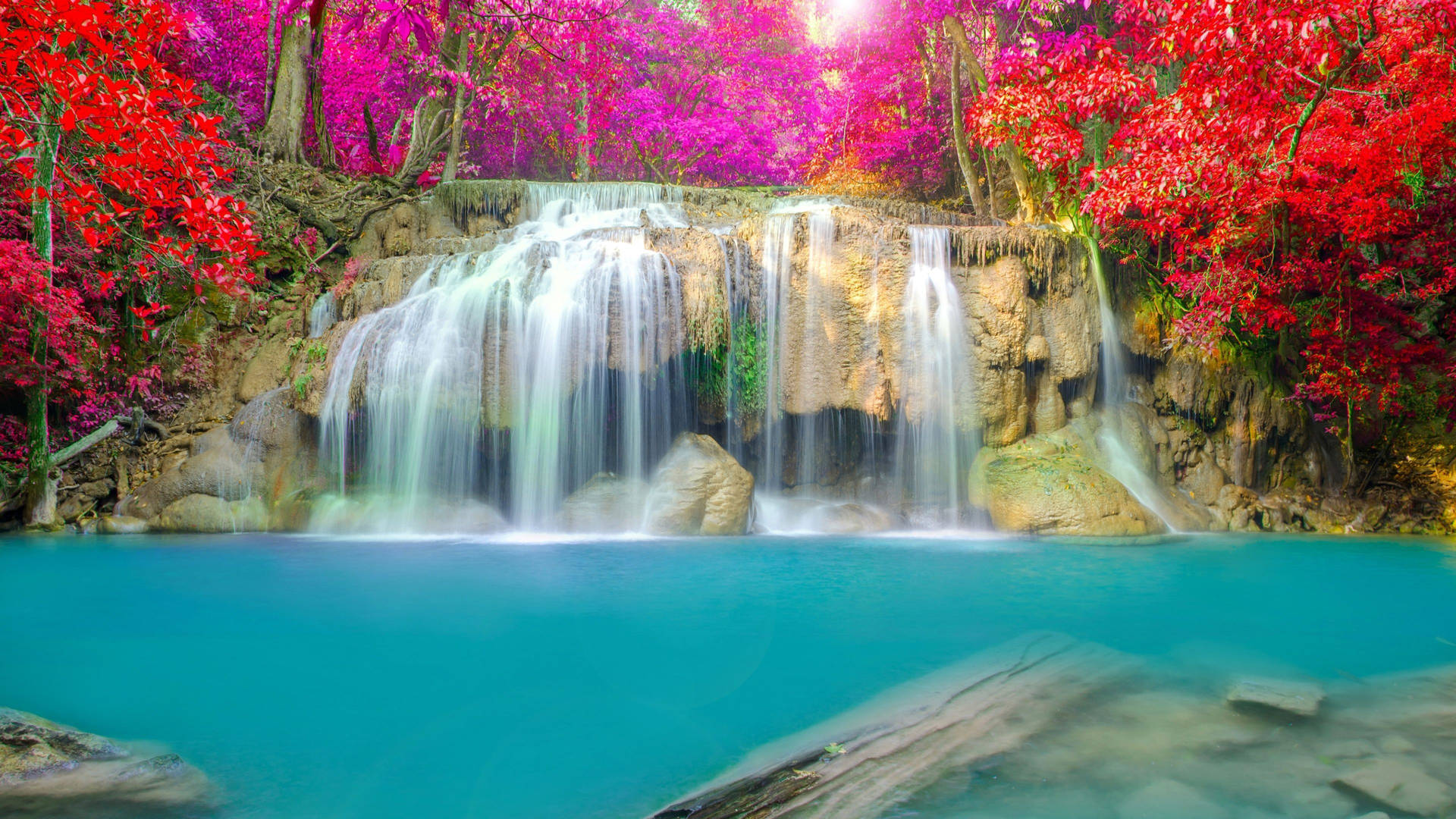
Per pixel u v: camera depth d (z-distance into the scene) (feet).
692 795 9.92
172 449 39.63
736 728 12.28
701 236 37.63
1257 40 27.30
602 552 28.81
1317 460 43.73
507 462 35.65
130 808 9.54
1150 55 42.50
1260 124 31.24
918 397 37.91
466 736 11.94
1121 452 40.34
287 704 13.28
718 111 118.73
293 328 44.06
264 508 35.58
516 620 18.67
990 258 38.91
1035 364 39.73
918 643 16.97
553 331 35.32
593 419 35.73
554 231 48.60
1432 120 32.86
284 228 50.52
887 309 38.01
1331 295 42.29
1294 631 18.26
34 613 19.20
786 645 16.81
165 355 41.78
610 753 11.34
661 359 35.76
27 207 35.76
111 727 12.22
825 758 11.03
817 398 38.37
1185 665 15.49
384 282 40.65
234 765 10.85
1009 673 14.92
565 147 97.76
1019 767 10.62
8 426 37.37
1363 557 29.78
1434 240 41.22
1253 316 42.34
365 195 57.62
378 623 18.49
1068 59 44.04
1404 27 30.42
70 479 37.35
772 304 38.93
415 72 63.72
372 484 35.68
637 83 108.17
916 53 71.20
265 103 64.64
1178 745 11.43
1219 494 41.70
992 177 57.16
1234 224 38.50
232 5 60.85
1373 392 42.88
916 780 10.21
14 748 10.64
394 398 35.42
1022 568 26.12
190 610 19.67
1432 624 18.88
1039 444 38.40
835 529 35.37
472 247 44.21
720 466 34.88
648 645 16.69
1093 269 42.14
